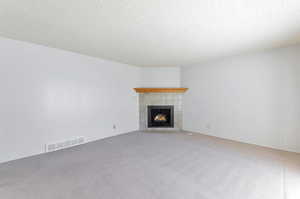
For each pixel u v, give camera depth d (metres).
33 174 2.08
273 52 3.06
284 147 2.97
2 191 1.70
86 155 2.77
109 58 3.83
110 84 4.08
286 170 2.19
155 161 2.52
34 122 2.79
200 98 4.36
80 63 3.45
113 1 1.51
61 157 2.67
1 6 1.59
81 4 1.56
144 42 2.71
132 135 4.21
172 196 1.62
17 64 2.59
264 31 2.24
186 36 2.43
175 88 4.61
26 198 1.58
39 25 2.05
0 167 2.28
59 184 1.85
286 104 2.93
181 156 2.73
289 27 2.11
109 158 2.64
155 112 4.96
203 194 1.66
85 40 2.61
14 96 2.56
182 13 1.75
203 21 1.94
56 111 3.07
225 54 3.46
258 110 3.29
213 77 4.05
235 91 3.63
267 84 3.15
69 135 3.27
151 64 4.51
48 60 2.95
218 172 2.15
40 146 2.85
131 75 4.62
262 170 2.19
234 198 1.58
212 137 3.98
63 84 3.17
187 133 4.40
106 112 4.00
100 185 1.83
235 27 2.12
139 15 1.79
